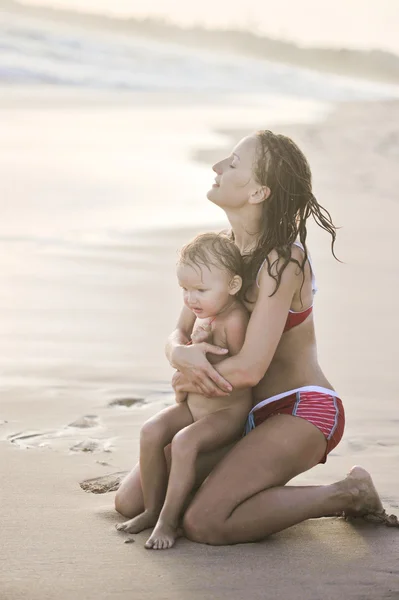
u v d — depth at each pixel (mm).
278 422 4750
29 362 7824
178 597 3914
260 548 4480
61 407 6727
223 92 43531
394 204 15305
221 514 4523
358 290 10266
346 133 23844
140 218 13867
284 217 4840
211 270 4684
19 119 26500
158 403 6883
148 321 9094
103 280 10539
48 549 4395
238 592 3969
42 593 3924
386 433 6219
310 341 4938
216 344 4898
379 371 7645
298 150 4926
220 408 4844
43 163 18812
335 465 5668
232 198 4895
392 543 4551
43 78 40438
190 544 4512
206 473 4879
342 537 4625
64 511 4895
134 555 4352
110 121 27297
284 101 38656
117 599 3885
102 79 42406
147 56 50125
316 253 11914
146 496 4742
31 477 5371
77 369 7656
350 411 6648
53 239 12461
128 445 5980
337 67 58750
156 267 11133
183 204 15062
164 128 25969
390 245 12453
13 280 10445
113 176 17641
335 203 15211
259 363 4688
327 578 4121
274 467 4645
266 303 4711
